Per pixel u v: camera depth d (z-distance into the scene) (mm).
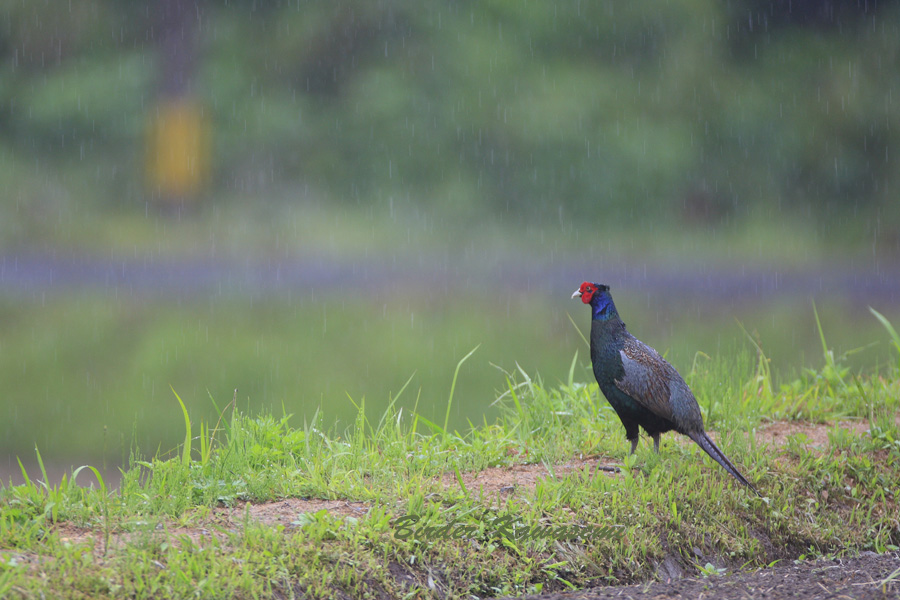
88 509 5680
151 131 30969
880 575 5684
